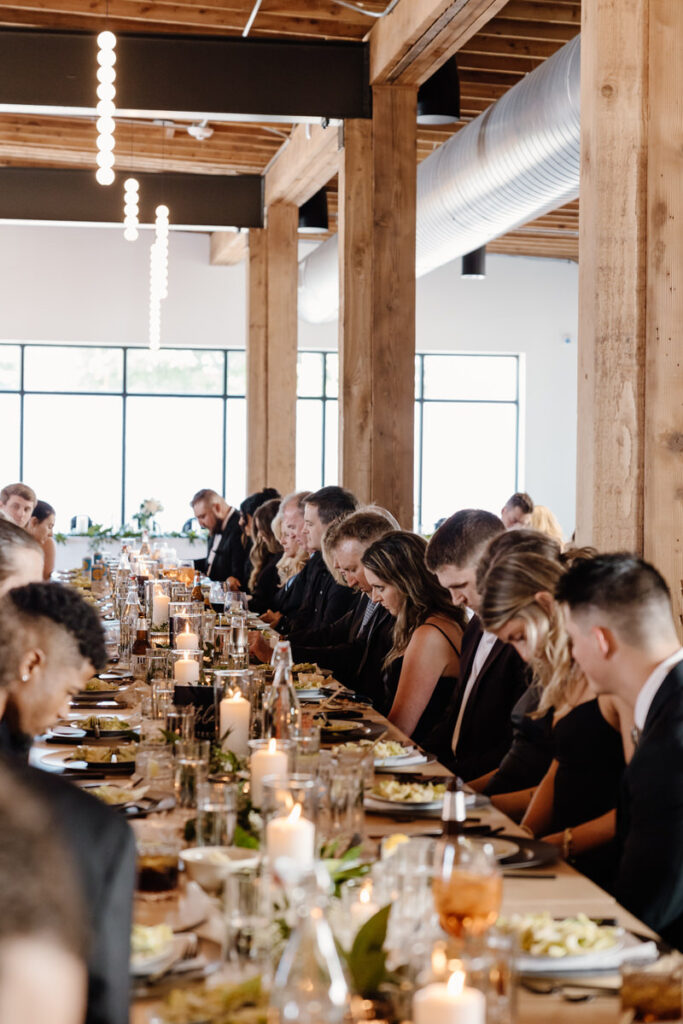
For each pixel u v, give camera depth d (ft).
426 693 11.85
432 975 4.05
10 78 21.40
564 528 48.93
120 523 46.75
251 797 7.40
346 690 13.06
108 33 17.61
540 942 5.20
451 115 22.21
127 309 45.27
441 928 5.09
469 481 49.37
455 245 27.17
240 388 47.44
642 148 11.30
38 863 2.24
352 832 6.59
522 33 23.63
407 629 12.50
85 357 46.34
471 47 24.25
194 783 7.20
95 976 3.91
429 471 49.14
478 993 3.92
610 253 11.32
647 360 11.35
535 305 48.44
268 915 4.98
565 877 6.64
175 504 47.26
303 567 22.33
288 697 9.27
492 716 10.82
